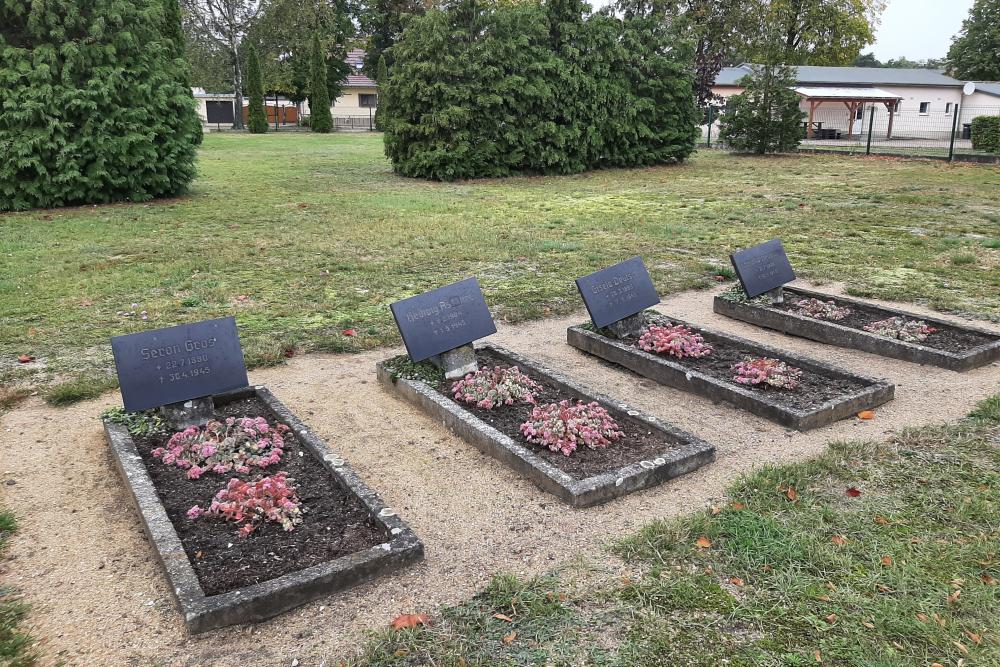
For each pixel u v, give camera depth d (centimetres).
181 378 467
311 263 983
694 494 405
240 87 4819
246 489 380
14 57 1416
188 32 4588
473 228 1248
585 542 361
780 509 380
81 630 300
